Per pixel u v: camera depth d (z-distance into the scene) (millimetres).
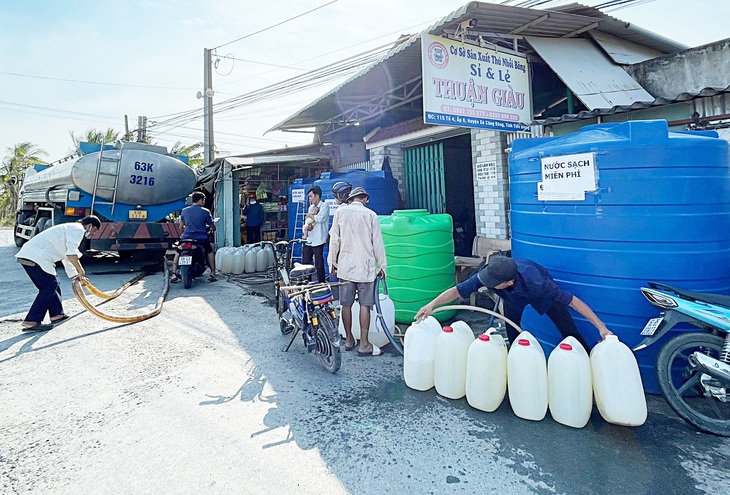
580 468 2199
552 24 5457
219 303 6164
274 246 5250
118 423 2785
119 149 8875
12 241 17516
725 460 2242
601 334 2699
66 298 6500
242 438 2572
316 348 3678
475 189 6445
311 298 3590
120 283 7742
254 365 3758
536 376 2648
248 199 10961
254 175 11258
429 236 4781
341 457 2355
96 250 8195
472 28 4930
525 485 2082
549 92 6793
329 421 2752
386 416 2799
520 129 5211
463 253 8188
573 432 2539
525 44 5789
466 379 2904
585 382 2553
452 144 8453
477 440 2482
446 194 8312
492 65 4961
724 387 2492
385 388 3234
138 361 3883
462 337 3035
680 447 2369
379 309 3980
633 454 2309
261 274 8719
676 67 5570
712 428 2471
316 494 2061
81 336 4633
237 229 10570
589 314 2807
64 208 8703
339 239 3936
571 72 5383
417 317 3240
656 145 2834
